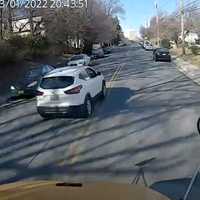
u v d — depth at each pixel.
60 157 10.43
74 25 62.25
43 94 15.87
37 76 24.20
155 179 8.20
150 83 26.70
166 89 23.38
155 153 10.26
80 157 10.29
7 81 30.64
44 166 9.76
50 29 57.28
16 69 35.03
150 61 53.47
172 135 12.10
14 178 9.01
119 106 17.78
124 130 13.12
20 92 23.70
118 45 171.88
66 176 8.91
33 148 11.57
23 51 43.50
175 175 8.42
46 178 8.87
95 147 11.18
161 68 40.56
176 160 9.55
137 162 9.57
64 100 15.62
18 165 9.96
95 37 81.00
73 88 15.57
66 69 17.14
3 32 49.97
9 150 11.52
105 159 9.98
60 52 59.41
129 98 20.02
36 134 13.44
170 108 16.88
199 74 32.69
